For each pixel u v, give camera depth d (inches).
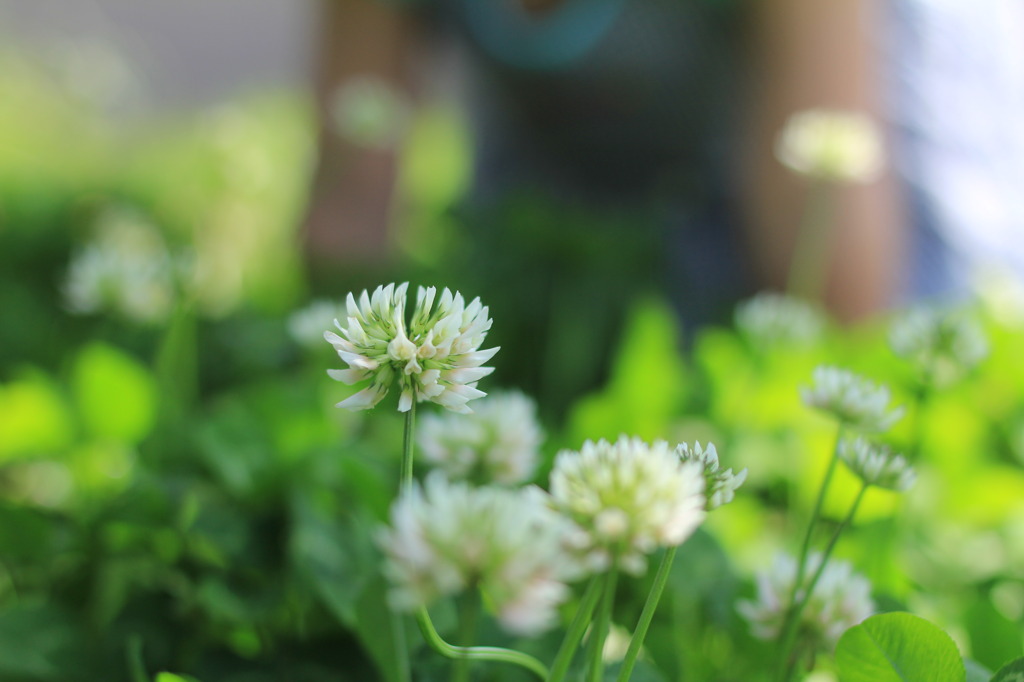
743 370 21.2
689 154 34.1
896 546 15.1
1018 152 30.1
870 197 28.0
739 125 32.1
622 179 36.1
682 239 32.9
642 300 31.1
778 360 20.6
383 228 38.1
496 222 34.1
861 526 15.3
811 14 28.2
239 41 137.9
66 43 84.3
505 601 9.8
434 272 33.0
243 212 44.9
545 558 9.9
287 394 17.1
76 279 18.6
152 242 41.6
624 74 32.8
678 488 10.2
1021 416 19.5
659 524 10.1
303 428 15.9
